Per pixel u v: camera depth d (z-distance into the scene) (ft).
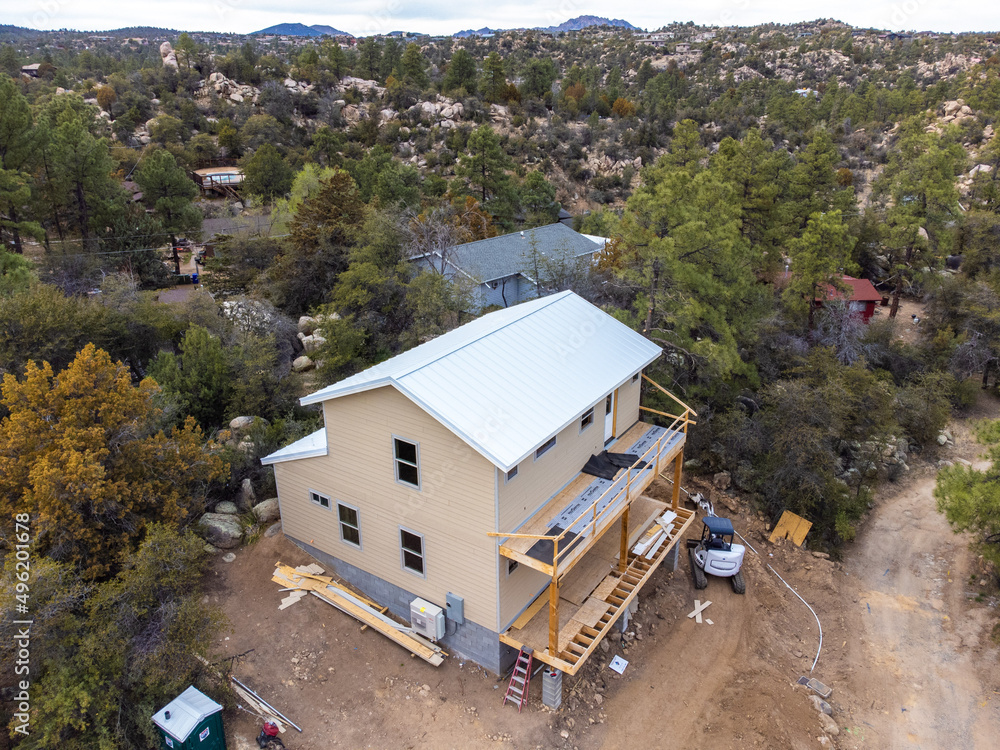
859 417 97.76
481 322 64.75
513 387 51.98
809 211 158.30
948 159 159.02
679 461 70.13
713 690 57.26
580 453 60.03
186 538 51.03
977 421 118.01
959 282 138.21
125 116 285.43
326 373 92.53
